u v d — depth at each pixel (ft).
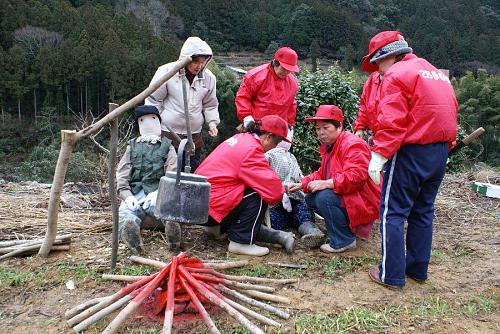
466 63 162.50
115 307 8.85
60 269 11.33
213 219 12.40
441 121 10.28
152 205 12.53
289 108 15.98
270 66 15.23
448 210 18.08
